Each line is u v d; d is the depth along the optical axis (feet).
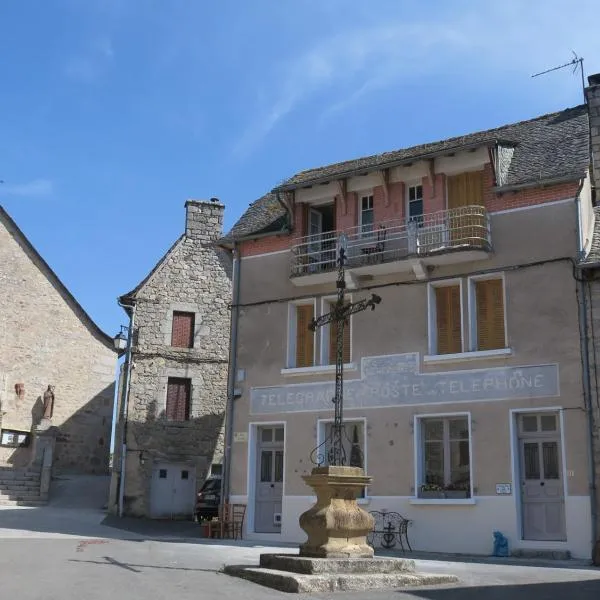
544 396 53.47
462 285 58.80
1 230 103.76
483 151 59.31
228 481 65.16
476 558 50.44
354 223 65.36
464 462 56.24
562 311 54.24
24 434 99.86
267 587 31.50
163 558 41.42
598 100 63.98
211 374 89.61
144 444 84.64
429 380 58.13
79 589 28.58
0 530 58.18
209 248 93.71
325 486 35.35
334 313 40.52
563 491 51.96
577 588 34.12
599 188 62.39
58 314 105.40
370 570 34.06
